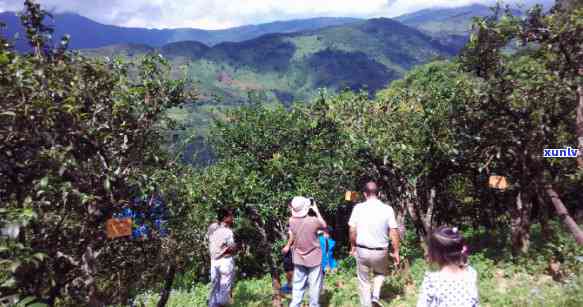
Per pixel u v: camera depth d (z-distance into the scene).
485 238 12.80
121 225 5.04
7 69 4.31
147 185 5.13
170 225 7.27
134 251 7.21
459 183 15.49
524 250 9.57
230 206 10.01
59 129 4.75
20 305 3.01
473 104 9.16
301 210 6.80
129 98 5.29
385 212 6.59
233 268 7.68
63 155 4.32
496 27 7.83
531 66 8.36
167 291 8.87
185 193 7.30
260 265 16.62
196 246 8.92
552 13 7.77
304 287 6.86
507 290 7.77
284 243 14.02
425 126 10.83
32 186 4.53
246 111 14.83
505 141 8.93
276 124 14.64
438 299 3.38
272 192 12.95
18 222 3.24
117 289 7.18
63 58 5.62
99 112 5.17
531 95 8.05
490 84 8.38
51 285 5.11
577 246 8.95
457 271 3.42
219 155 14.62
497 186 9.21
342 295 8.58
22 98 4.40
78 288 5.98
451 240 3.38
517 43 7.84
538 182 9.19
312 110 15.20
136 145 5.56
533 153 8.86
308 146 14.80
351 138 11.81
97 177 4.79
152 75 5.96
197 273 14.69
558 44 7.60
